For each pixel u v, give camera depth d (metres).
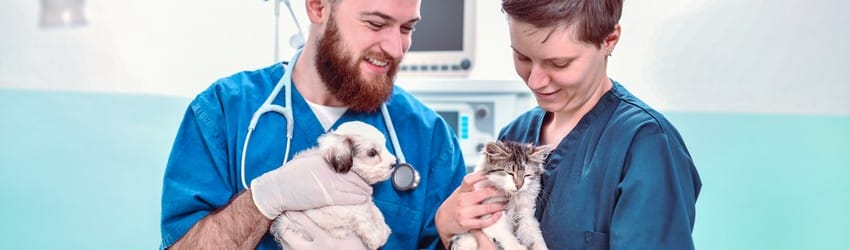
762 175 1.85
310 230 1.02
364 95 1.09
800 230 1.84
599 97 1.07
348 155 1.02
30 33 1.72
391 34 1.06
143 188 1.85
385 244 1.12
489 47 2.04
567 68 0.95
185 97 1.87
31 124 1.74
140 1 1.82
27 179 1.75
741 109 1.85
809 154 1.82
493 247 1.03
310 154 1.06
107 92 1.81
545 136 1.18
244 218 1.00
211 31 1.87
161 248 1.06
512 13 0.94
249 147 1.10
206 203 1.06
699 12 1.85
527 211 1.06
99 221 1.82
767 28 1.81
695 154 1.88
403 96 1.24
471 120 1.63
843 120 1.78
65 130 1.77
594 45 0.95
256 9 1.87
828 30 1.77
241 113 1.13
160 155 1.86
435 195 1.20
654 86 1.90
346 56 1.06
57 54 1.75
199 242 1.00
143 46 1.83
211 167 1.09
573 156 1.05
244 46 1.88
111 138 1.82
